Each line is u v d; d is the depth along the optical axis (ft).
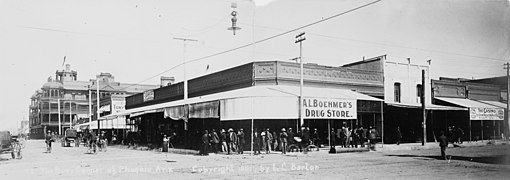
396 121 118.01
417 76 122.72
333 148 83.30
